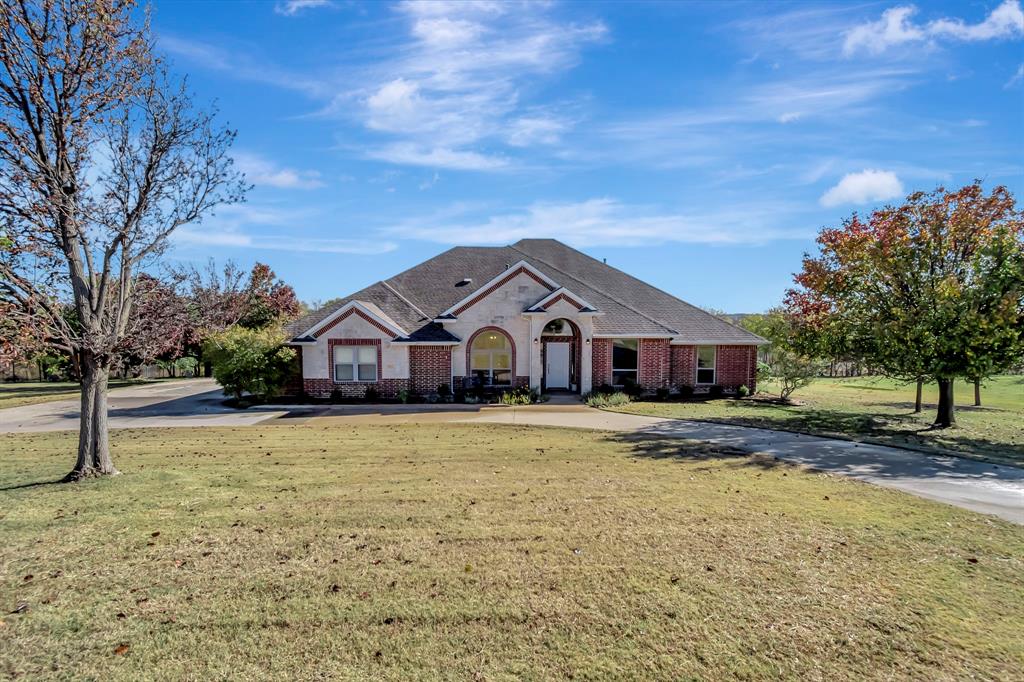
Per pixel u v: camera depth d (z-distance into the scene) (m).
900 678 4.27
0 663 4.41
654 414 19.20
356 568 6.16
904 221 16.41
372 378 23.52
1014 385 32.31
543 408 20.95
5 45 8.74
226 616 5.13
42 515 7.91
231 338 21.61
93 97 9.69
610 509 8.26
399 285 27.33
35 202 8.92
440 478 10.15
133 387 33.00
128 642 4.71
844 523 7.64
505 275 23.92
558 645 4.70
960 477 10.27
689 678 4.26
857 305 16.95
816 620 5.09
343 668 4.38
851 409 21.16
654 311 27.36
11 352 8.39
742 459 11.80
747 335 26.06
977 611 5.26
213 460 11.77
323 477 10.23
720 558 6.44
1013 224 15.88
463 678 4.26
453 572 6.06
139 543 6.86
